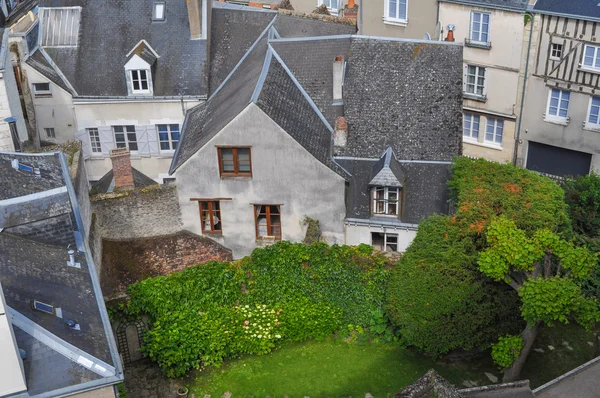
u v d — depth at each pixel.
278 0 52.88
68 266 24.45
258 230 33.81
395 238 32.59
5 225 24.89
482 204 28.72
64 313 22.03
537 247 25.42
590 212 35.44
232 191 32.59
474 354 29.50
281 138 31.00
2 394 19.12
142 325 30.14
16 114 35.00
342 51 34.88
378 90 33.81
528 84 42.38
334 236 33.22
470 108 45.34
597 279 29.55
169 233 33.69
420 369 28.81
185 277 30.14
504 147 45.06
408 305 27.59
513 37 41.81
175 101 40.28
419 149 32.53
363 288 30.39
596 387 21.83
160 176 42.84
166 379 28.92
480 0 42.34
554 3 39.88
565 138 42.25
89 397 20.41
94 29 41.31
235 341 29.52
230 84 37.31
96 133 41.81
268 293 30.50
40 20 41.47
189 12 39.91
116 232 32.84
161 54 40.72
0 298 18.22
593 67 39.69
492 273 25.69
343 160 32.72
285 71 34.72
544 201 28.67
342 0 49.16
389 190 31.88
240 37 41.38
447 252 27.72
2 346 18.64
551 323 24.81
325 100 34.16
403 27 46.53
